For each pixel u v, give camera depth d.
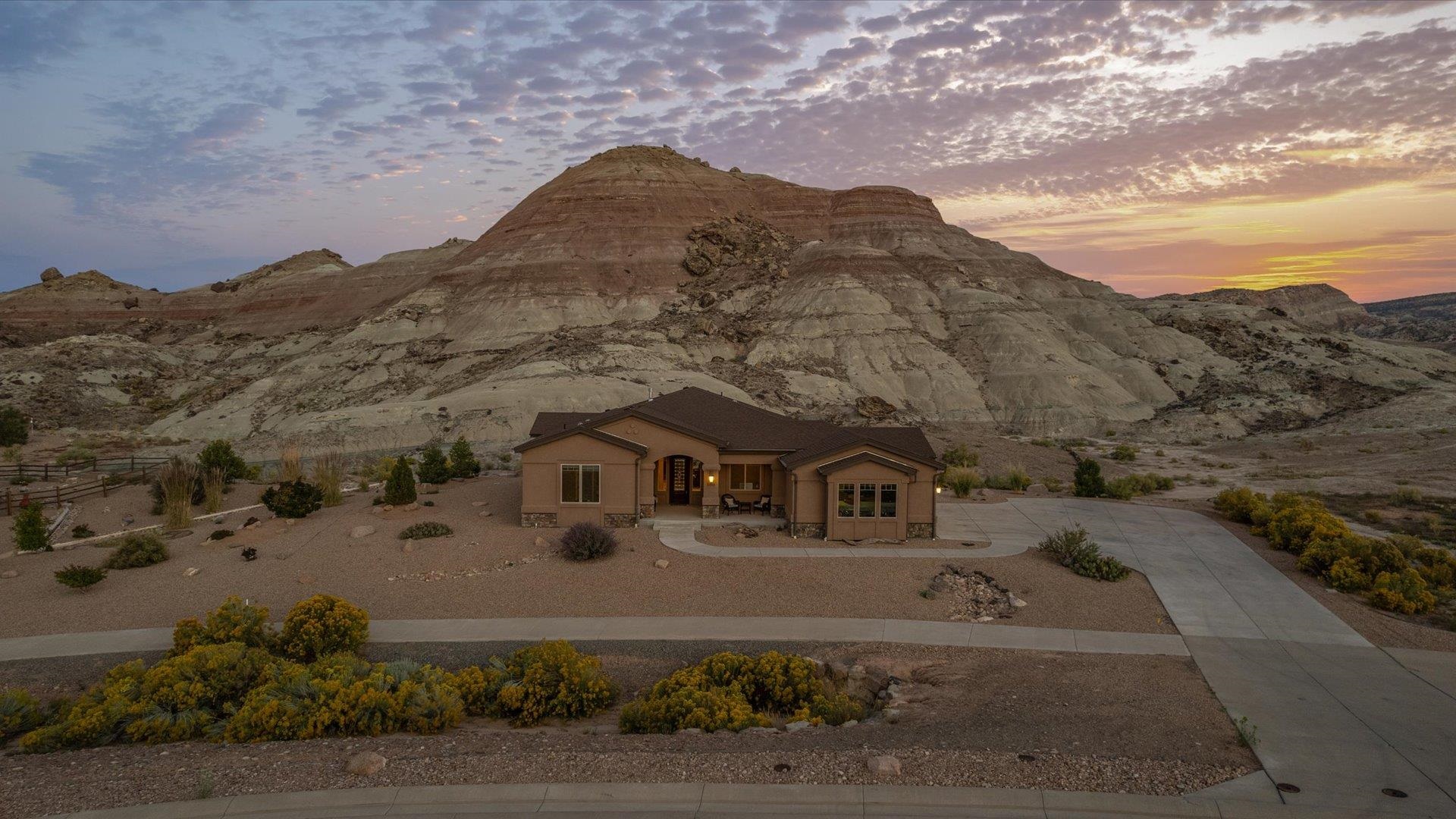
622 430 29.53
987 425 84.31
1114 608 20.70
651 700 14.55
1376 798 10.67
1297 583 22.69
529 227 134.38
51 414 85.81
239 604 18.56
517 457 54.38
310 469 46.53
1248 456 61.38
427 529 27.09
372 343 108.75
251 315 142.00
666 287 122.00
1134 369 91.56
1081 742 12.22
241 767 11.40
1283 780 11.13
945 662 17.41
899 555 25.05
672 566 23.92
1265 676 16.12
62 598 21.86
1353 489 42.31
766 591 22.03
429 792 10.26
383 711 14.20
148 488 34.19
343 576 23.52
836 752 11.51
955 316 107.44
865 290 110.88
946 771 10.87
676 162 161.62
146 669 17.33
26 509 26.94
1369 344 99.38
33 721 14.83
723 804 9.99
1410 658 17.23
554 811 9.84
